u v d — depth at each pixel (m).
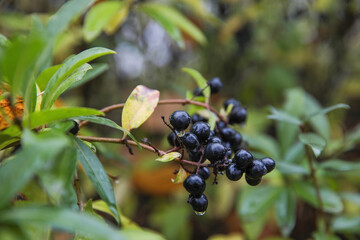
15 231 0.12
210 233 0.38
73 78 0.17
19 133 0.14
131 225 0.22
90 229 0.11
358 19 0.45
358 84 0.46
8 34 0.33
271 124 0.46
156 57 0.45
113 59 0.40
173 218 0.36
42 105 0.16
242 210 0.26
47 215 0.12
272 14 0.46
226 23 0.41
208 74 0.46
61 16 0.14
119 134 0.37
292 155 0.27
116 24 0.28
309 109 0.30
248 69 0.47
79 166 0.21
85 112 0.14
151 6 0.28
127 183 0.34
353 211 0.34
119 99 0.42
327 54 0.48
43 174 0.13
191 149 0.17
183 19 0.29
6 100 0.16
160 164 0.33
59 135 0.13
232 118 0.21
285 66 0.46
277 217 0.25
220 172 0.17
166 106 0.40
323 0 0.40
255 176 0.16
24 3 0.36
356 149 0.41
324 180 0.28
